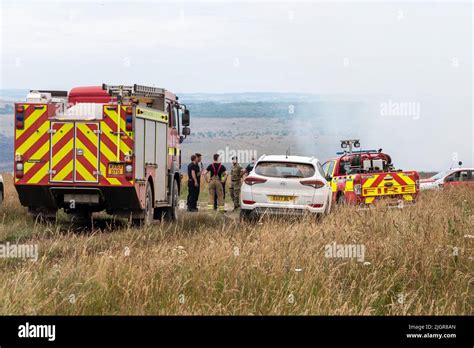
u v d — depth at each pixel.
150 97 51.84
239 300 21.42
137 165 44.97
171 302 21.00
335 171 63.81
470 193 61.34
